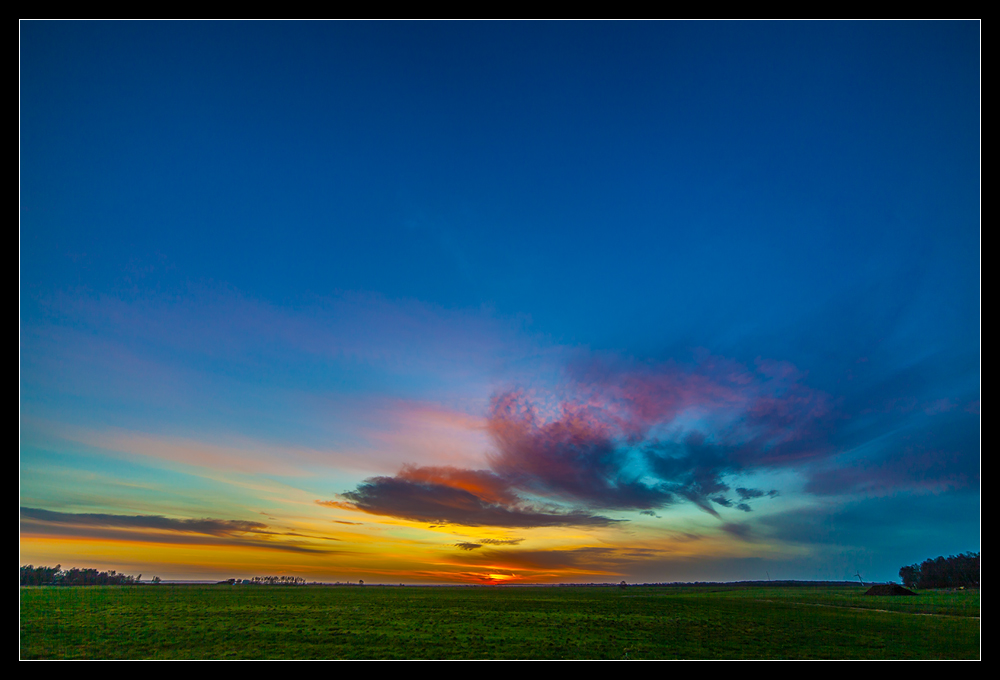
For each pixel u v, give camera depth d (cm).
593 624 5653
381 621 5716
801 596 8950
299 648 4312
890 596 8200
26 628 5038
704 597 9181
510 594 10400
